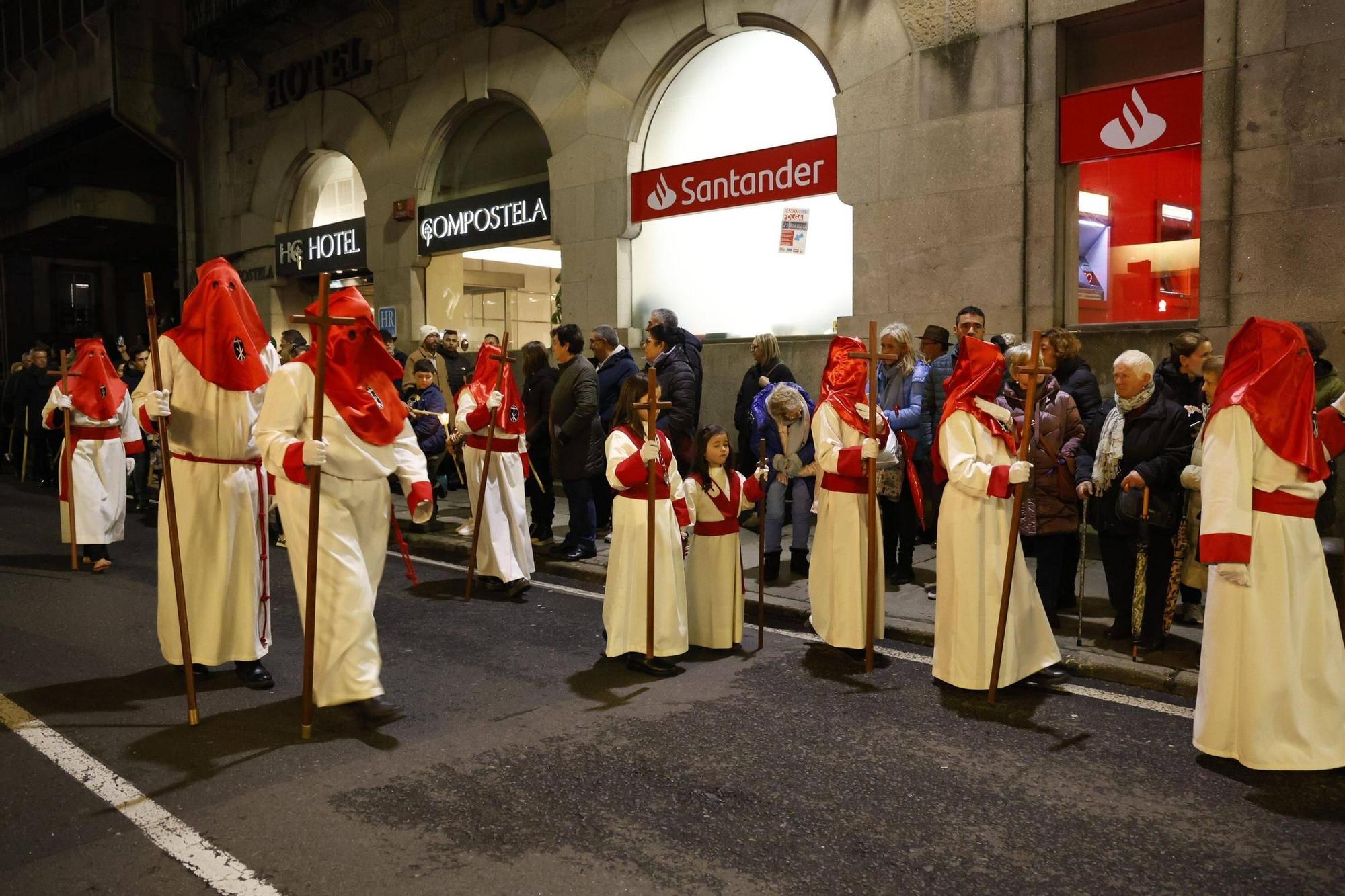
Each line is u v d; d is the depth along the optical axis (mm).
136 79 17922
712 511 5793
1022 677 5012
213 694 5086
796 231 10297
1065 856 3332
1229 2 7406
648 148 11570
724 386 10703
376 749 4309
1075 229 8562
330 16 15180
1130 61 8305
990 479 4805
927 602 6664
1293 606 3961
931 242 8992
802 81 10188
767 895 3092
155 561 8766
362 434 4602
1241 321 7441
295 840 3453
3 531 10445
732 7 10273
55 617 6707
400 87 14336
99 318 27906
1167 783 3922
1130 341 7941
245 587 5168
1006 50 8484
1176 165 8039
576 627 6426
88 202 21188
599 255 11766
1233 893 3100
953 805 3729
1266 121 7285
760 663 5605
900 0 9047
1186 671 5141
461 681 5297
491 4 12898
